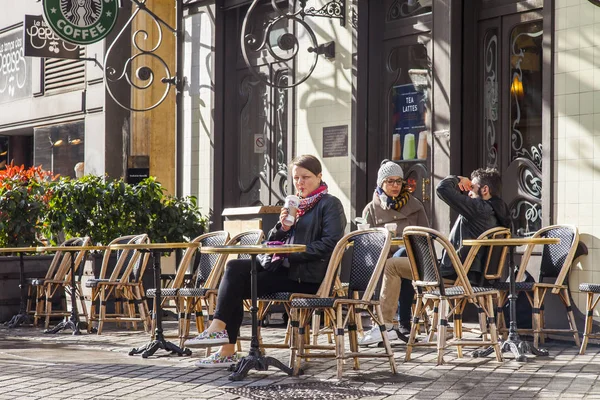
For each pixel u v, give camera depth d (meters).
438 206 10.55
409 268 8.67
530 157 9.99
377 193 9.82
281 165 12.97
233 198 13.76
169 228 13.20
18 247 12.29
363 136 11.60
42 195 12.79
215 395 6.35
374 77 11.65
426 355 8.30
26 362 8.12
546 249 8.98
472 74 10.54
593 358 8.05
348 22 11.76
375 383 6.79
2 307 12.20
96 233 12.83
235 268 7.33
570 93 9.31
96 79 16.58
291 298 7.20
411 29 11.20
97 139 16.47
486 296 7.96
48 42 16.31
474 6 10.55
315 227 7.44
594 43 9.12
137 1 13.88
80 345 9.54
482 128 10.48
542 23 9.92
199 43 14.03
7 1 19.69
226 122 13.77
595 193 9.07
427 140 11.07
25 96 18.97
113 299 12.22
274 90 13.08
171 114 16.25
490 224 8.68
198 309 8.72
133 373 7.38
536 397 6.16
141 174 15.90
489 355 8.19
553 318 9.31
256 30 13.42
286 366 7.22
